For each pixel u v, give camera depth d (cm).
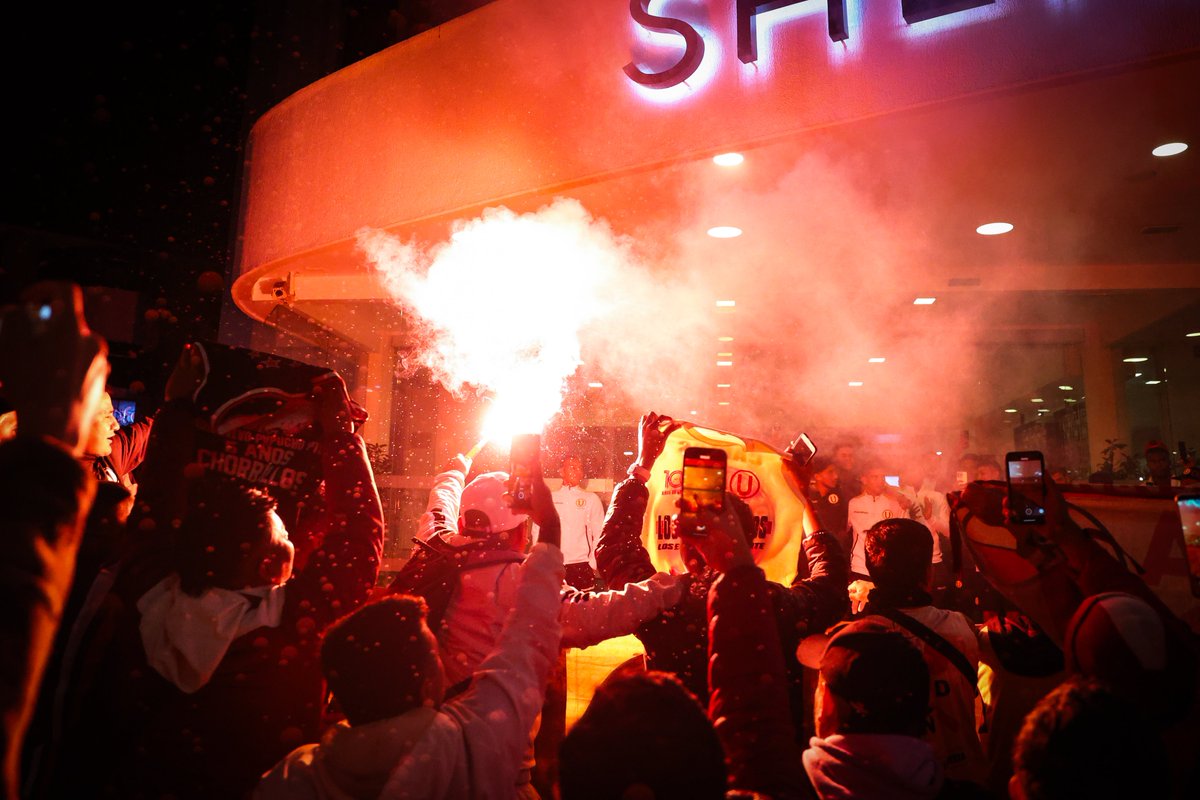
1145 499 217
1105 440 951
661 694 101
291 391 191
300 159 607
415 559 220
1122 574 165
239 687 158
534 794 195
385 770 127
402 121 545
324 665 134
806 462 242
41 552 73
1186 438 952
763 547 245
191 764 154
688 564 201
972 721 207
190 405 188
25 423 80
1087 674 138
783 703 131
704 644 202
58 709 162
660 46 448
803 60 411
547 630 152
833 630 206
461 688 181
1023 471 182
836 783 138
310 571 170
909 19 380
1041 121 423
